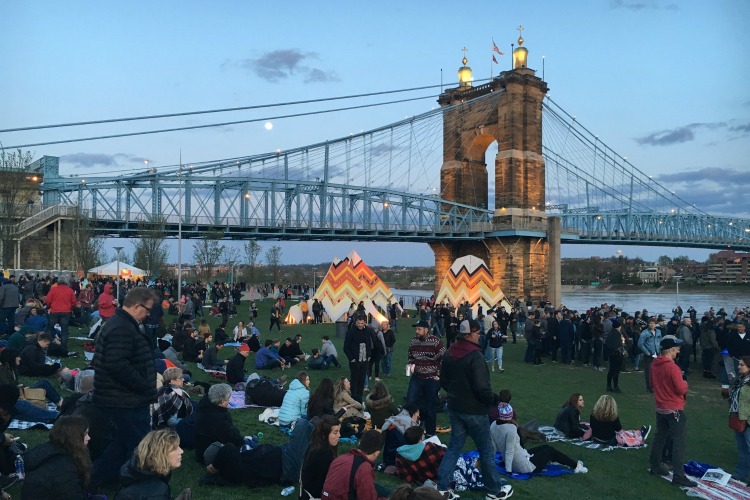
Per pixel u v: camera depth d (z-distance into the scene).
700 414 19.55
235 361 18.97
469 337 10.41
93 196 79.81
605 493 11.38
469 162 113.12
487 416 10.41
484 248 107.88
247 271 141.88
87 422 7.51
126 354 8.62
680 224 135.00
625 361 28.14
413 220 107.00
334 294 48.41
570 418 15.18
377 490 9.12
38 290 38.72
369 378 22.58
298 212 94.12
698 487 11.91
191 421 11.70
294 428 10.75
